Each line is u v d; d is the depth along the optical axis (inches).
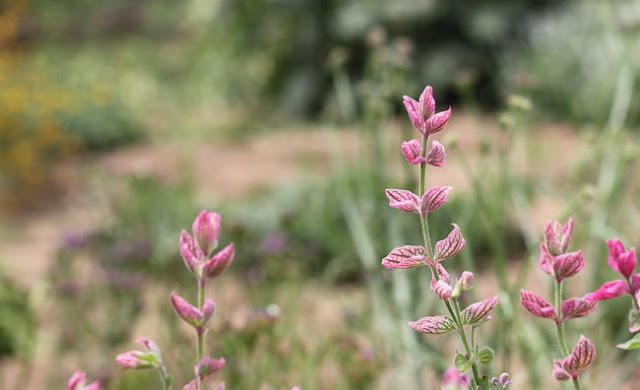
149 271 108.3
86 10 642.8
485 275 125.9
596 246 88.2
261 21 416.8
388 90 88.9
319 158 268.5
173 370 83.2
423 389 63.9
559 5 354.6
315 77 383.6
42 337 104.1
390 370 74.8
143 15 634.8
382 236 83.7
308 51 390.6
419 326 25.0
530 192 98.8
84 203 207.5
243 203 189.0
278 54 410.9
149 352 24.5
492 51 352.2
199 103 440.5
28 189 240.1
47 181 252.1
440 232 98.6
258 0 415.8
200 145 324.2
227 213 176.9
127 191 204.5
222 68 453.1
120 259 106.4
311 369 69.2
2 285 112.9
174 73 501.4
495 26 345.7
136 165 282.2
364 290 94.9
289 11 402.9
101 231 134.5
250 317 61.6
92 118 324.5
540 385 63.7
